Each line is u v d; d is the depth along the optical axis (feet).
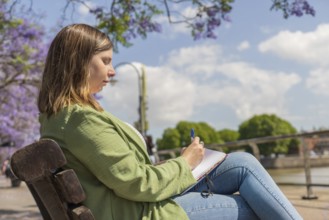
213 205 7.28
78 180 5.74
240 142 30.35
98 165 6.09
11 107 59.98
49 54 6.85
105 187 6.29
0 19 30.32
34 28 39.55
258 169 7.49
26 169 5.44
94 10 24.58
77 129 6.16
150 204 6.52
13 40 39.09
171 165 6.73
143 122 80.38
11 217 27.14
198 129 235.81
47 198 5.83
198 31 25.46
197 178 7.23
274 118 249.14
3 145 79.10
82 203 6.18
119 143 6.24
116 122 6.51
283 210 7.02
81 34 6.77
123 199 6.37
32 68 39.42
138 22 25.75
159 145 237.25
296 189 27.96
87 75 6.69
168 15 24.93
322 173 29.63
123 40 24.76
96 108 6.57
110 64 7.08
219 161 7.47
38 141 5.54
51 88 6.59
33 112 63.57
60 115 6.35
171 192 6.59
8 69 39.65
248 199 7.25
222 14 25.09
